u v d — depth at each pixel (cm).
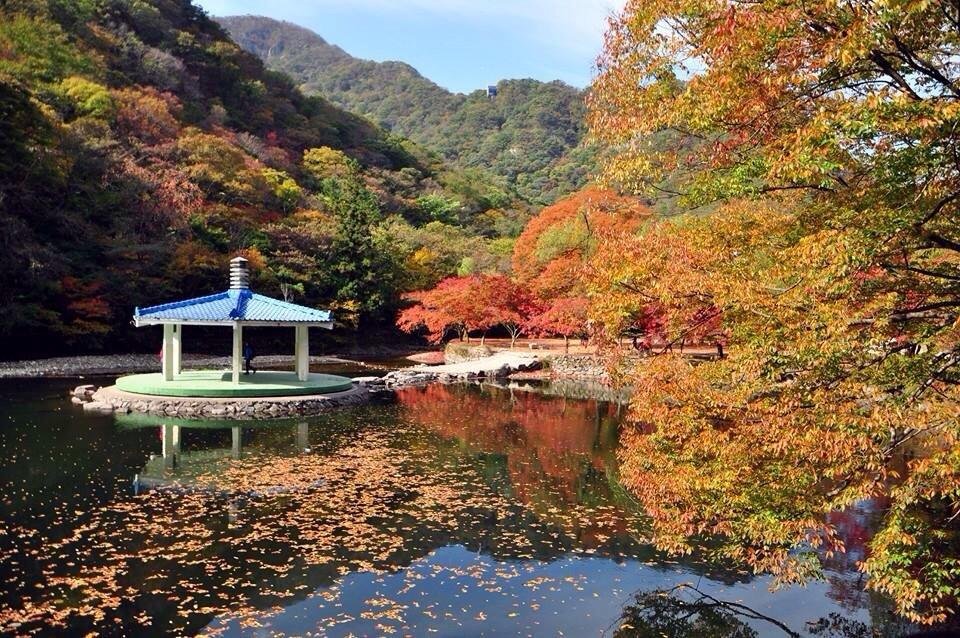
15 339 3192
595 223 3425
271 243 4353
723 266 659
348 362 3894
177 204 3966
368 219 4756
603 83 759
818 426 528
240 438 1620
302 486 1203
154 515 1020
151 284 3634
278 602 735
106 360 3281
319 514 1047
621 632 691
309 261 4347
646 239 738
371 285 4659
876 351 548
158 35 6350
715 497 642
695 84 612
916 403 518
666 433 682
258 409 1959
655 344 810
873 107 451
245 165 4950
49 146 3375
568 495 1198
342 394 2203
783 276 558
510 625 699
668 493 705
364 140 8319
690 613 742
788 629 711
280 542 920
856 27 468
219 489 1169
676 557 909
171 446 1509
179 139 4638
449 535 973
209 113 5975
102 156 3897
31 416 1827
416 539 952
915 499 523
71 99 4353
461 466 1398
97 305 3334
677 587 812
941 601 746
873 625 721
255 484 1205
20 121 3200
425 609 730
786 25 518
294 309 2259
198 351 4084
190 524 983
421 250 5234
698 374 655
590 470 1388
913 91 521
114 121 4456
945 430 488
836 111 501
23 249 3069
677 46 677
